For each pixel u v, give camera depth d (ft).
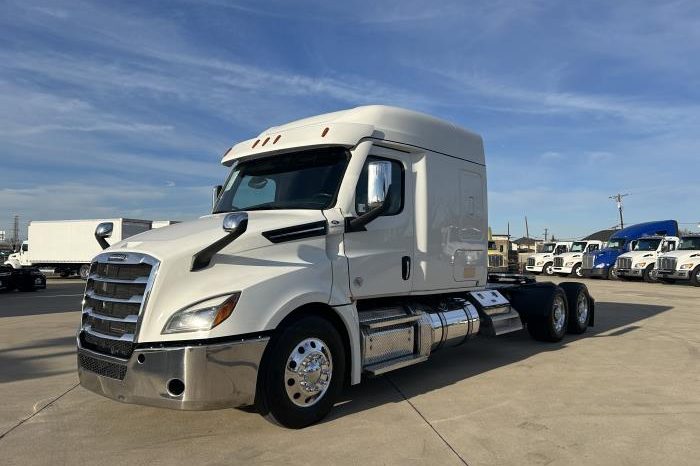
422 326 19.34
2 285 72.43
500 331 24.56
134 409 17.26
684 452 13.51
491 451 13.56
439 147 20.86
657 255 87.81
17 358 25.91
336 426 15.39
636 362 23.91
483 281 23.48
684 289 71.72
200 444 14.16
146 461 13.12
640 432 14.90
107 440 14.57
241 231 13.52
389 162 17.42
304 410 14.97
